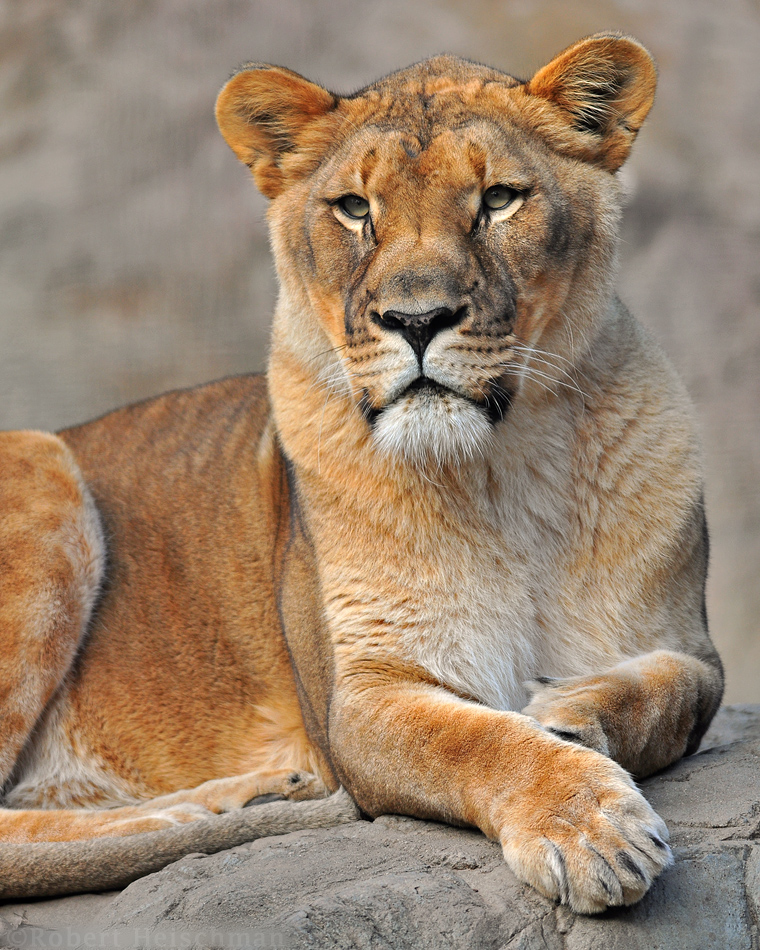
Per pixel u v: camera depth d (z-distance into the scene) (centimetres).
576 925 476
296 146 673
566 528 627
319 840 556
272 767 725
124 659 745
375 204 594
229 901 493
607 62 630
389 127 611
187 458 784
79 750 742
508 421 605
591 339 621
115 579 759
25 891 609
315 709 657
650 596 632
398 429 568
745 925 489
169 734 739
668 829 532
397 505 612
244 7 2084
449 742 542
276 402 659
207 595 740
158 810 678
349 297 592
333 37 2100
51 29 2056
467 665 612
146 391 1828
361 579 620
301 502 651
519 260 587
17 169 1967
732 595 1734
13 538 722
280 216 671
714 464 1836
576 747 515
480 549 618
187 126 2012
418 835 548
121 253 1920
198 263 1931
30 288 1888
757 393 1903
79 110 2006
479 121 604
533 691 589
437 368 556
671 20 2195
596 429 624
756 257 1986
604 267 628
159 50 2058
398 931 464
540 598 632
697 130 2069
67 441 827
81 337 1858
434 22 2116
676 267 1964
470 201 585
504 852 496
